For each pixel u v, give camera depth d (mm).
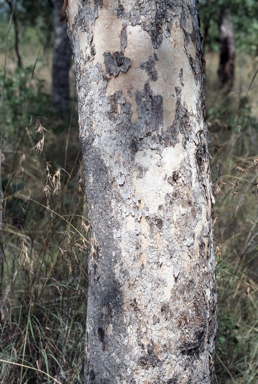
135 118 1659
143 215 1676
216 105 6352
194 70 1711
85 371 1884
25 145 4375
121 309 1725
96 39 1675
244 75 9047
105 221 1729
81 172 2377
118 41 1646
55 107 7305
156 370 1722
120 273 1714
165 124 1658
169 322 1700
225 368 2650
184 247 1692
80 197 2422
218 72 8836
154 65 1640
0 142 2699
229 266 3070
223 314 2811
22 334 2393
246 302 3096
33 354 2502
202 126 1758
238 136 4387
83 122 1766
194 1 1738
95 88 1700
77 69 1774
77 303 2525
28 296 2545
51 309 2584
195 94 1718
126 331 1725
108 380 1781
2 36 8547
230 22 8555
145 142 1660
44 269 2697
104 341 1779
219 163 2500
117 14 1638
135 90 1650
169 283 1689
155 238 1677
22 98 5484
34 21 8688
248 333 2832
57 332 2547
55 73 7332
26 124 5133
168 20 1646
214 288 1825
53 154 5148
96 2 1660
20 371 2422
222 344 2725
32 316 2516
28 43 11000
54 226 2672
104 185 1718
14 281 2551
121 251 1707
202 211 1733
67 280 2594
